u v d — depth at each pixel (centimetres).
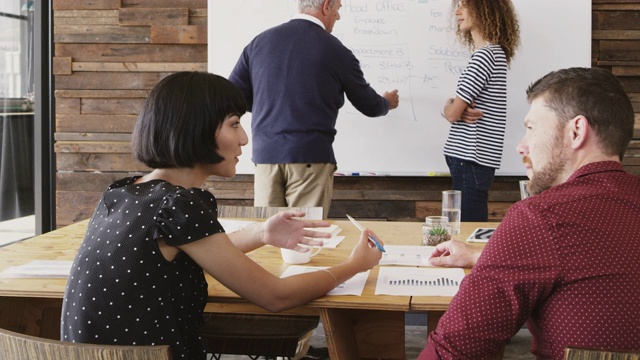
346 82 356
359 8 431
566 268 133
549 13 422
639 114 427
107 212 161
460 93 356
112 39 447
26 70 456
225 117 164
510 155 431
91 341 151
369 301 171
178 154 161
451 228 238
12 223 452
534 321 142
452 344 138
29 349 129
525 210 139
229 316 250
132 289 151
